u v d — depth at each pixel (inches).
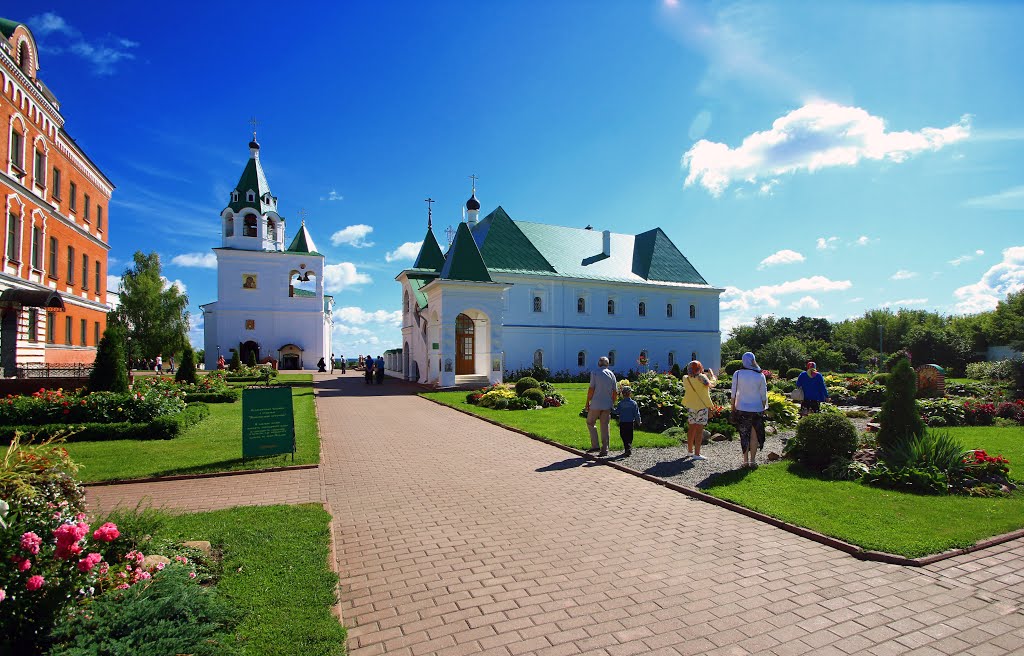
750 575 205.9
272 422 412.2
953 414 616.1
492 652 154.9
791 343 2295.8
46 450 196.1
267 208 2097.7
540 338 1676.9
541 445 478.6
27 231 951.6
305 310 2080.5
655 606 181.9
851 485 323.9
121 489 334.3
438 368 1136.2
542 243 1824.6
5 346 881.5
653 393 667.4
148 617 138.6
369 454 443.5
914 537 234.5
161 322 2030.0
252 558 209.2
